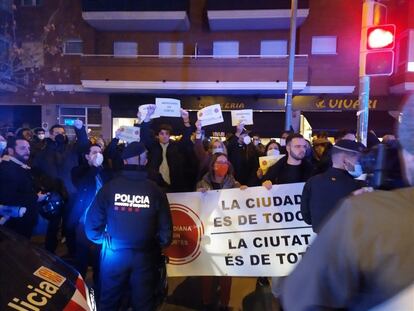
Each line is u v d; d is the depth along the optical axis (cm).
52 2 1741
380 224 99
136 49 1773
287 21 1612
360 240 99
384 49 569
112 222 304
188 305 413
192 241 401
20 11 1748
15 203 434
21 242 248
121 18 1625
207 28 1747
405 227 97
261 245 396
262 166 473
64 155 575
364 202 104
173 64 1596
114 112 1747
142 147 314
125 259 303
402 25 1564
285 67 1561
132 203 303
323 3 1666
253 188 398
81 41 1753
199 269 401
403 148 113
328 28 1675
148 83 1605
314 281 109
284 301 121
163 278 341
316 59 1689
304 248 389
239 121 739
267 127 1647
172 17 1619
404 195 104
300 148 417
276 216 394
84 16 1631
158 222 316
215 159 424
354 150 306
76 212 488
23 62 1756
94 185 471
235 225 398
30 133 739
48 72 1756
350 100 1639
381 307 96
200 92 1683
